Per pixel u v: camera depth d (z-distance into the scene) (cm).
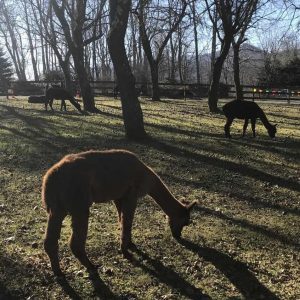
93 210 844
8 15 4325
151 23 3431
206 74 8319
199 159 1265
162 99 3912
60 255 642
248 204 931
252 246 725
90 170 577
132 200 637
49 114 2136
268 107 3325
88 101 2378
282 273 638
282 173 1173
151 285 585
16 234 714
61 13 2448
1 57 6288
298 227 816
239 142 1560
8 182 991
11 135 1502
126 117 1480
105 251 668
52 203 558
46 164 1151
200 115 2447
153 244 705
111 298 548
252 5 2509
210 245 716
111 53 1446
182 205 705
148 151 1326
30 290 552
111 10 1420
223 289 585
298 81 5400
